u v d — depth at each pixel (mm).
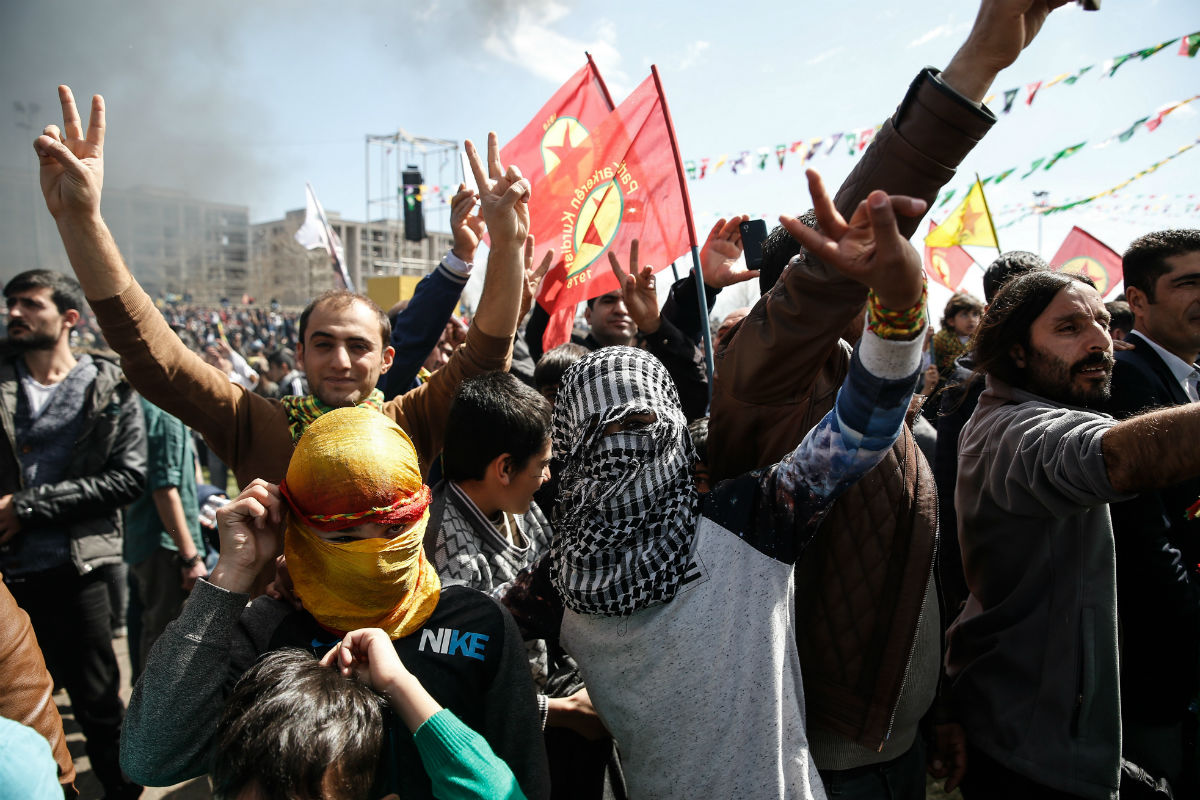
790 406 1382
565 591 1307
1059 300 1665
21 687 1358
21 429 2871
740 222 2709
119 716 2973
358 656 1196
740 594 1258
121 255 1604
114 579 3441
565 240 3021
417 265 48125
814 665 1424
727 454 1475
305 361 1979
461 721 1205
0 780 896
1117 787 1582
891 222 911
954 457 2273
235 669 1277
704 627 1245
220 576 1229
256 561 1258
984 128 1095
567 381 1396
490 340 2062
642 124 2961
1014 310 1728
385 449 1233
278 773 984
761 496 1289
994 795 1713
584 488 1315
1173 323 2230
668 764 1276
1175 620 1780
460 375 2078
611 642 1298
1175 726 1897
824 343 1257
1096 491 1353
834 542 1418
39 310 2875
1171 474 1239
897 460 1428
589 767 1815
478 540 1812
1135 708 1878
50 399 2908
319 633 1330
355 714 1061
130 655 3758
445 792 1107
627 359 1355
